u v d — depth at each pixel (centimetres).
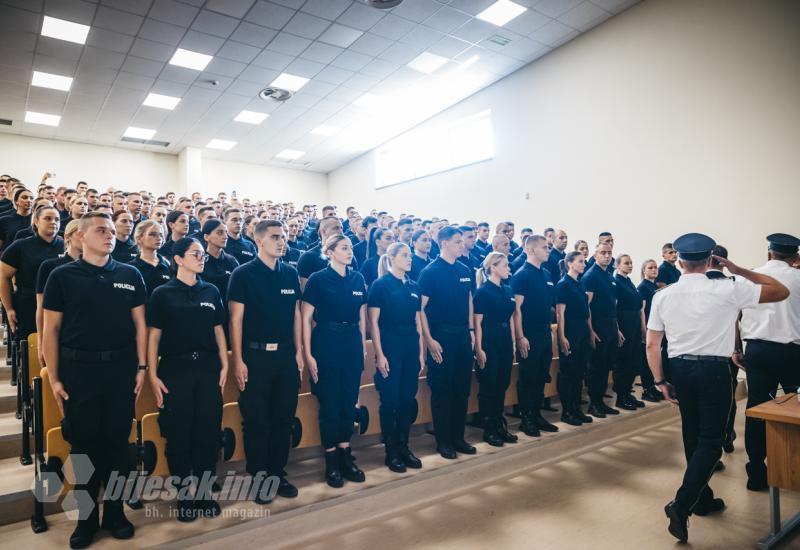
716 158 589
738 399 477
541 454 326
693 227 612
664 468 309
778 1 537
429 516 250
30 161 1038
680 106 624
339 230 358
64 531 212
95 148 1109
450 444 305
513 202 862
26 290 312
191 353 225
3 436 260
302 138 1142
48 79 786
